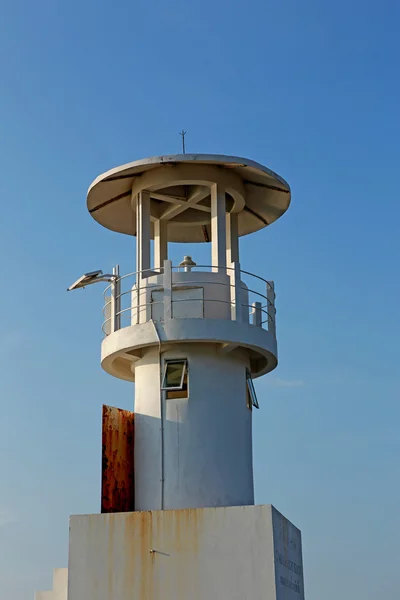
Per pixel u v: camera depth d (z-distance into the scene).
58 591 33.69
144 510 30.69
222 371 31.69
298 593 31.42
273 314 33.19
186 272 31.86
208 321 30.91
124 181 33.22
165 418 31.25
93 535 28.84
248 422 32.44
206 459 30.78
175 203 34.41
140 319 31.92
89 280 32.69
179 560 28.27
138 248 32.75
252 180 33.56
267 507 28.25
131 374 34.22
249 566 27.86
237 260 34.59
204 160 31.89
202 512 28.55
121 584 28.38
